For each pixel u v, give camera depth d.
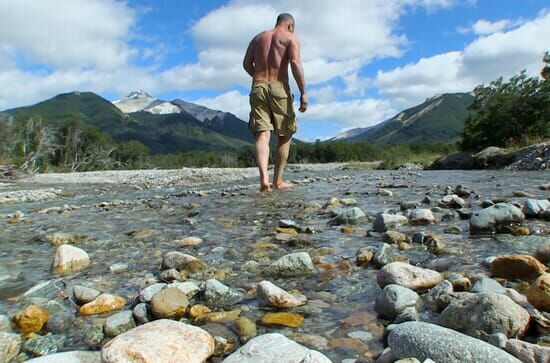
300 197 6.75
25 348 1.67
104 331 1.81
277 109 7.77
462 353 1.22
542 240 2.94
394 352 1.37
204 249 3.36
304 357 1.29
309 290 2.27
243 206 5.98
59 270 2.91
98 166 58.72
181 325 1.60
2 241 4.16
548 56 18.75
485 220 3.30
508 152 15.57
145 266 2.95
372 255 2.79
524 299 1.80
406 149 31.83
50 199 9.85
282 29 7.80
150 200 7.77
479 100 21.09
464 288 2.02
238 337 1.70
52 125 51.59
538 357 1.25
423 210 3.96
